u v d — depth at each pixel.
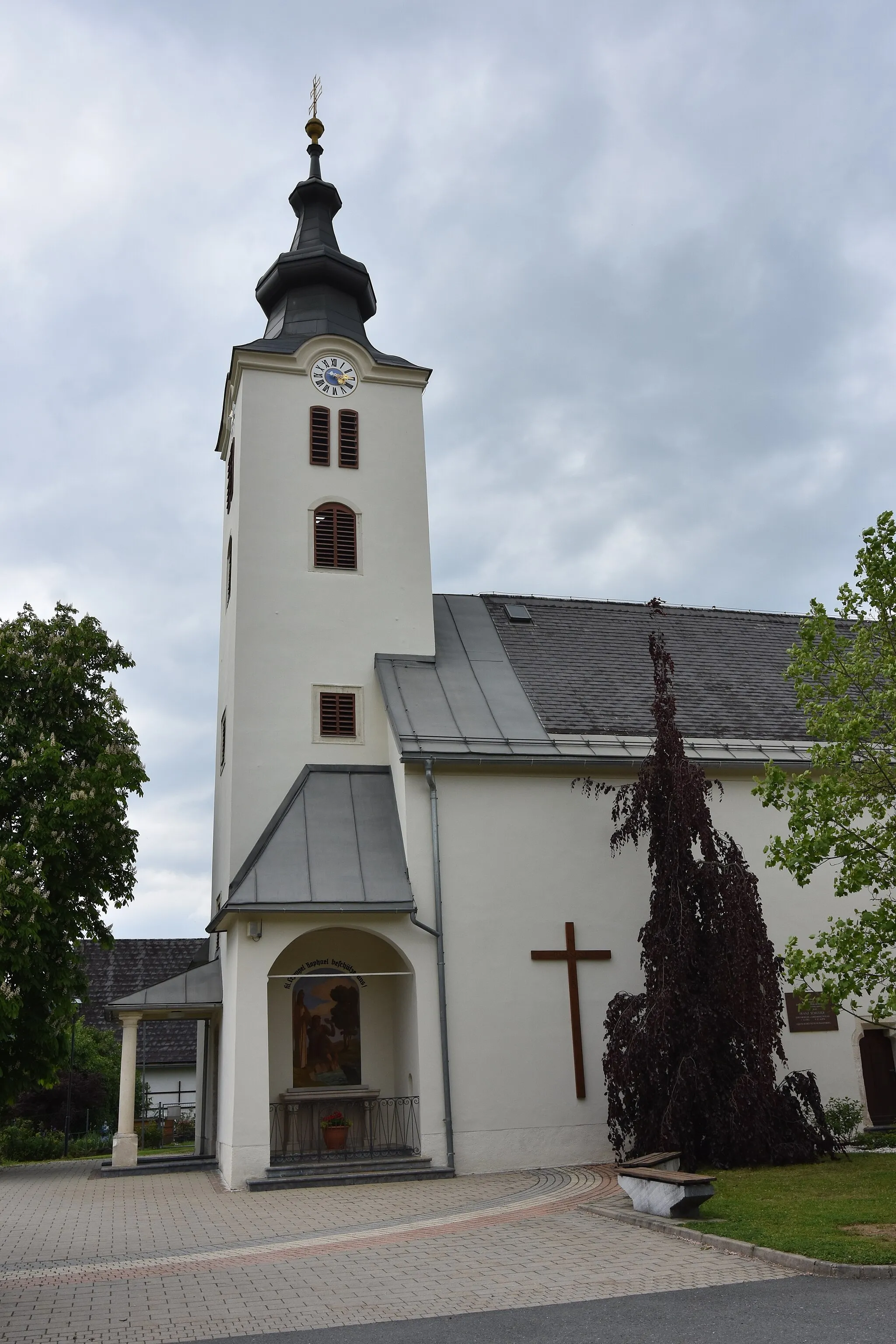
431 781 19.62
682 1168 15.60
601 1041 19.08
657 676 18.41
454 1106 18.14
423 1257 11.07
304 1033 19.64
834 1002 14.48
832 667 15.72
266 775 21.50
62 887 17.83
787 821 21.41
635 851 20.27
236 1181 17.19
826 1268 9.54
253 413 23.97
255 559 22.89
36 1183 19.61
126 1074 20.86
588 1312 8.65
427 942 18.84
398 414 24.98
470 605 25.72
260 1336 8.30
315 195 28.17
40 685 19.73
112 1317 9.06
